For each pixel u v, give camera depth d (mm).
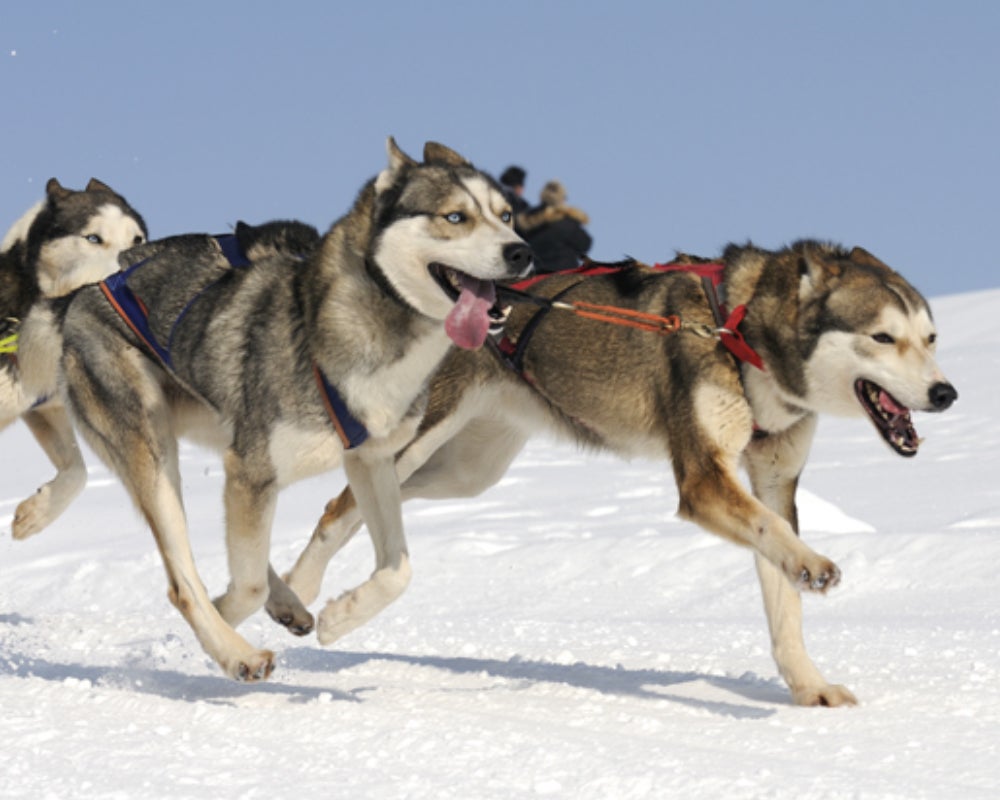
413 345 5062
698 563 8719
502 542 9797
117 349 5523
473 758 4113
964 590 7855
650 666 6234
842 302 5297
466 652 6625
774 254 5668
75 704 4859
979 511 9867
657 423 5832
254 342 5145
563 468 13195
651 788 3791
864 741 4539
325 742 4328
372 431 5133
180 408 5637
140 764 3988
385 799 3652
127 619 7645
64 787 3689
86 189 7797
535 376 6258
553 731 4578
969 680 5547
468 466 7043
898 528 9523
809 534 9055
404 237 4949
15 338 7129
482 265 4875
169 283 5441
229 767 3988
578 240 16000
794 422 5641
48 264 7488
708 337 5543
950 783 3949
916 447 5332
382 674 5938
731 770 4059
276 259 5301
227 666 5055
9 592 9102
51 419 7305
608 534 9805
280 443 5105
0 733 4348
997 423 14242
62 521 11203
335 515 6137
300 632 5672
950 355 18438
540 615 7902
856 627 7012
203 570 9078
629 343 5859
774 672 6023
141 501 5477
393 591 5270
